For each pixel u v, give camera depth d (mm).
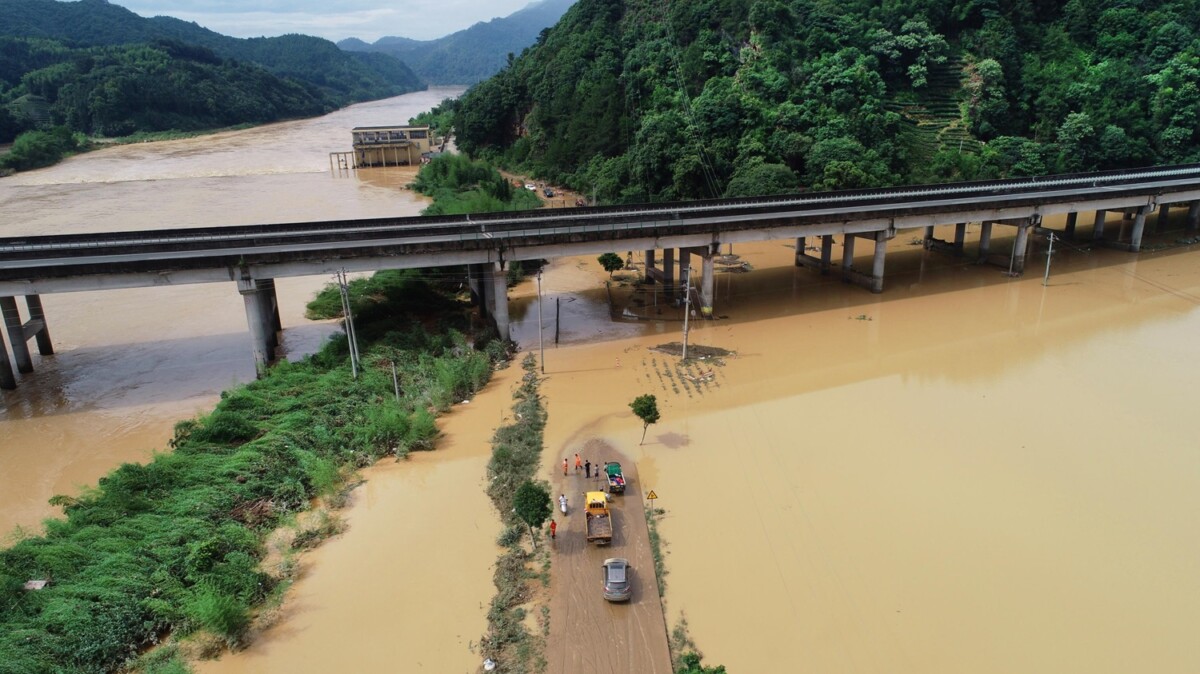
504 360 66812
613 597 35594
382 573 38688
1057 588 37500
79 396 60812
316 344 71188
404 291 80688
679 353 68625
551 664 32344
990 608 36094
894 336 72750
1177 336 71500
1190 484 46469
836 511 43656
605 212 76812
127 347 71000
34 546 38000
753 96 120562
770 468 48312
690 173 114250
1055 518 43125
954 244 101875
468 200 120500
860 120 117062
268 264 62062
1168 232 110750
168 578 36562
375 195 151625
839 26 131125
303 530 41719
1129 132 128125
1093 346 69438
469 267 79938
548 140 161500
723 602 36375
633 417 55656
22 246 61000
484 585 37719
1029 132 131500
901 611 35875
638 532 41406
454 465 49250
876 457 49688
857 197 84688
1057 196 89688
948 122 128875
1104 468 48250
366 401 56688
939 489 45938
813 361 66688
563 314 80375
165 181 170125
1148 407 56750
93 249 60656
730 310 81062
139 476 43969
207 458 47438
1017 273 92312
